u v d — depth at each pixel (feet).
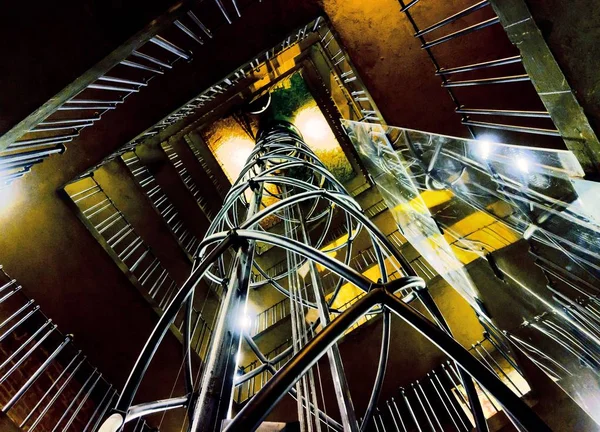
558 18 4.16
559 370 9.59
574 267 7.44
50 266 16.14
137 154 25.21
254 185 12.56
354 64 14.23
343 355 17.83
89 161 16.03
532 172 6.74
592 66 4.16
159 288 21.26
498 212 9.32
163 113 14.89
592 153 4.65
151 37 7.59
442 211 12.29
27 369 13.89
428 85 14.12
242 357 22.35
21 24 6.96
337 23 13.75
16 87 7.28
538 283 9.15
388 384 17.62
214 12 12.85
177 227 26.22
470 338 17.88
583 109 4.34
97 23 7.01
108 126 15.24
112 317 17.83
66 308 16.49
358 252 27.22
